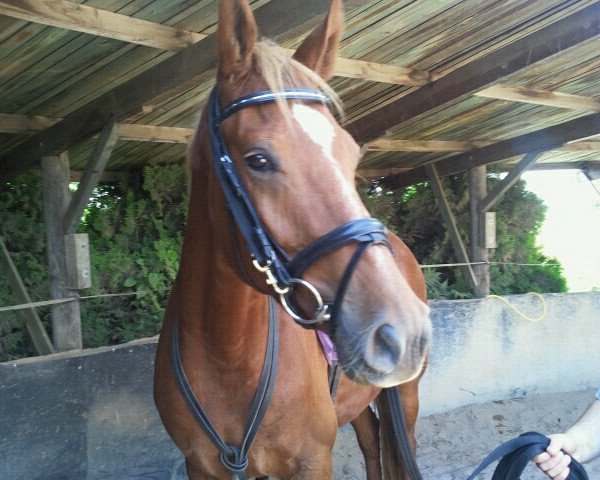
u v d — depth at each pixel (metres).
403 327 1.08
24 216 3.89
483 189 5.38
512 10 3.20
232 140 1.29
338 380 2.06
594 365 5.24
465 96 3.57
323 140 1.23
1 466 2.70
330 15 1.49
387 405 2.64
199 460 1.77
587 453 1.46
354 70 3.45
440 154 5.55
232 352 1.60
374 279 1.13
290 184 1.21
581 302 5.18
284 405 1.70
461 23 3.22
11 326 3.54
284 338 1.73
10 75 2.97
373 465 2.91
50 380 2.86
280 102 1.23
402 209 6.13
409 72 3.72
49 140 3.30
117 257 4.16
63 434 2.91
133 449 3.17
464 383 4.71
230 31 1.32
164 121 3.85
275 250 1.24
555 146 4.76
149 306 4.21
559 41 3.04
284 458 1.77
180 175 4.66
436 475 3.56
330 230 1.18
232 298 1.51
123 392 3.13
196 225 1.55
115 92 2.94
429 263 5.96
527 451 1.40
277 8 2.30
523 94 4.12
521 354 4.95
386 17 2.96
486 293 5.25
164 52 2.98
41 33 2.61
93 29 2.44
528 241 6.07
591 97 4.49
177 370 1.70
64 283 3.30
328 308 1.18
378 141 4.93
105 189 4.72
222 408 1.68
